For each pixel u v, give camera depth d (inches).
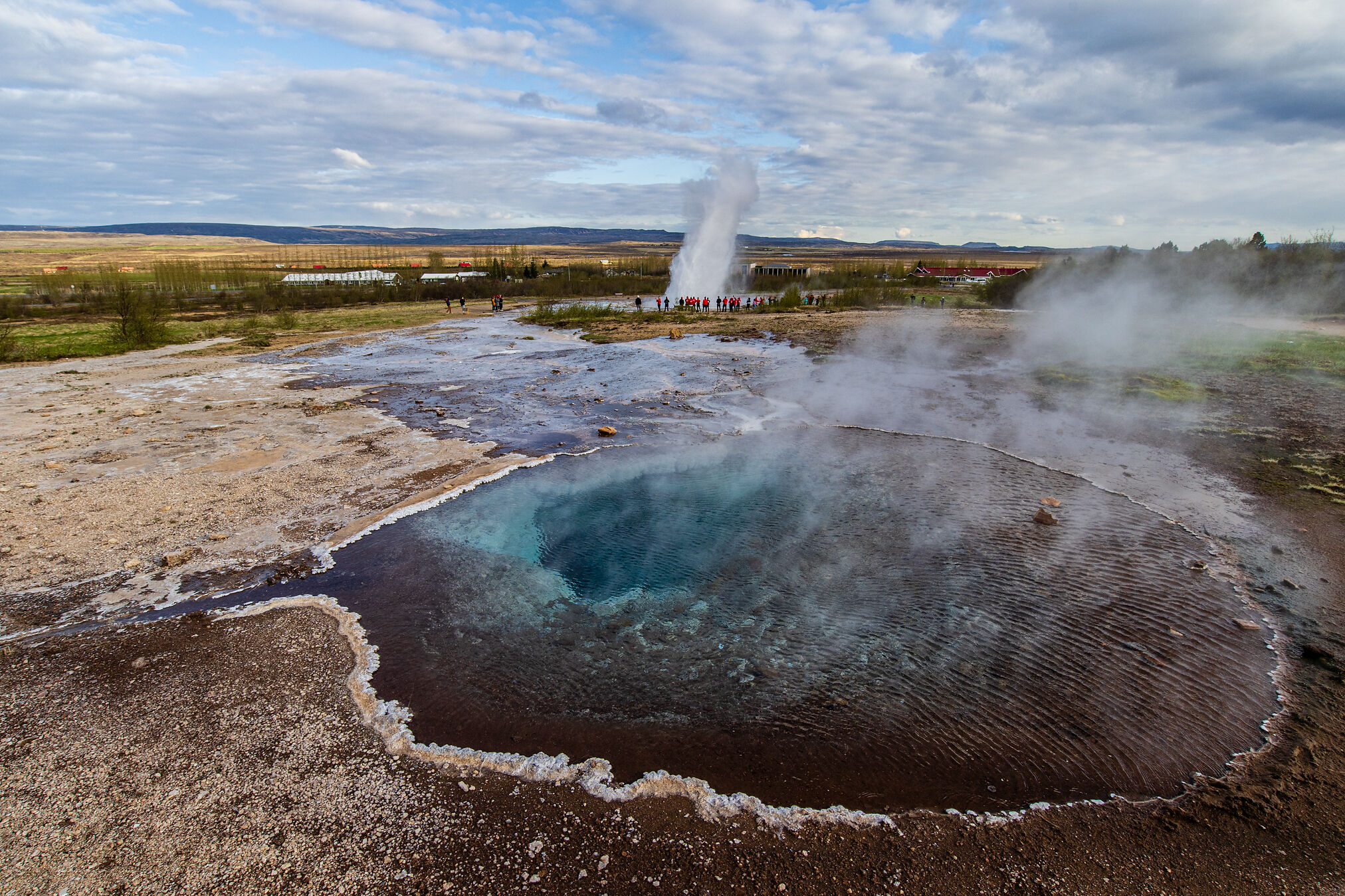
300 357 776.3
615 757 151.6
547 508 303.0
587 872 121.7
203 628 204.2
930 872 121.6
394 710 167.2
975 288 1525.6
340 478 339.9
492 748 154.5
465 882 119.5
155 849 124.9
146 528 276.8
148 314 894.4
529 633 203.9
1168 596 216.5
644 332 925.8
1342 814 131.6
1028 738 155.8
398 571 243.3
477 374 649.6
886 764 148.8
